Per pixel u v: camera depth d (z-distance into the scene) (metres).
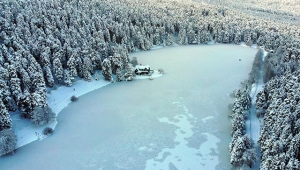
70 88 120.25
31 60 112.62
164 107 108.75
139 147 85.44
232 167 75.25
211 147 85.31
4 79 99.50
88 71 128.00
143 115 103.00
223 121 99.19
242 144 72.38
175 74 142.62
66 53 132.75
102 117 101.56
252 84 127.56
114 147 85.25
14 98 99.12
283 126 76.19
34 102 92.88
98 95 118.69
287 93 94.94
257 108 100.38
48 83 115.69
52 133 91.44
